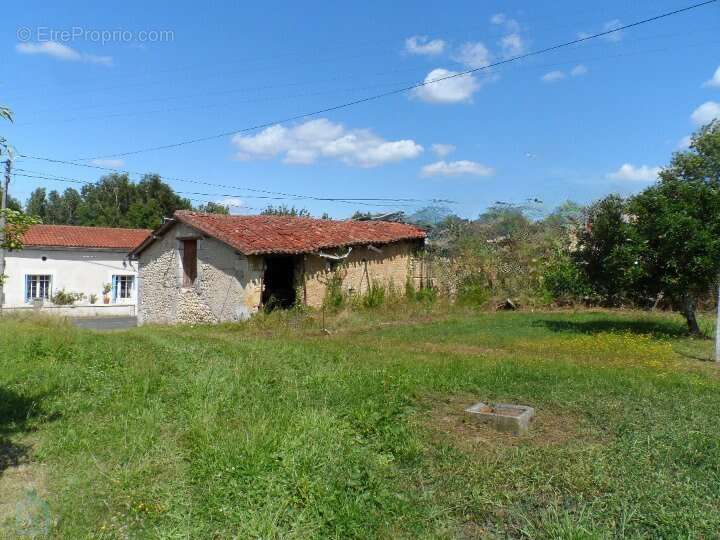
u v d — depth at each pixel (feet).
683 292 48.67
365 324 58.23
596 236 55.36
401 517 14.46
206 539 13.39
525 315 68.59
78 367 31.30
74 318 101.19
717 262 45.78
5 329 45.37
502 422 21.65
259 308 60.23
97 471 17.07
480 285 81.97
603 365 34.99
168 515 14.39
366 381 27.58
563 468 17.26
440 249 91.25
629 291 52.70
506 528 14.05
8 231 19.39
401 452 18.72
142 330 57.31
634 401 25.79
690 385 29.09
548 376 30.78
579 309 75.66
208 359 34.09
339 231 75.25
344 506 14.52
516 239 87.56
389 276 82.58
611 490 15.83
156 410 22.66
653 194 50.34
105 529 13.79
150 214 167.22
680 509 14.57
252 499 14.83
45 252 106.42
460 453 18.78
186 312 66.13
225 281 61.52
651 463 17.93
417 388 27.66
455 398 26.35
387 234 81.92
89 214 183.73
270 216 75.87
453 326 57.62
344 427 20.57
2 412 23.13
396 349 41.19
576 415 23.82
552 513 14.49
